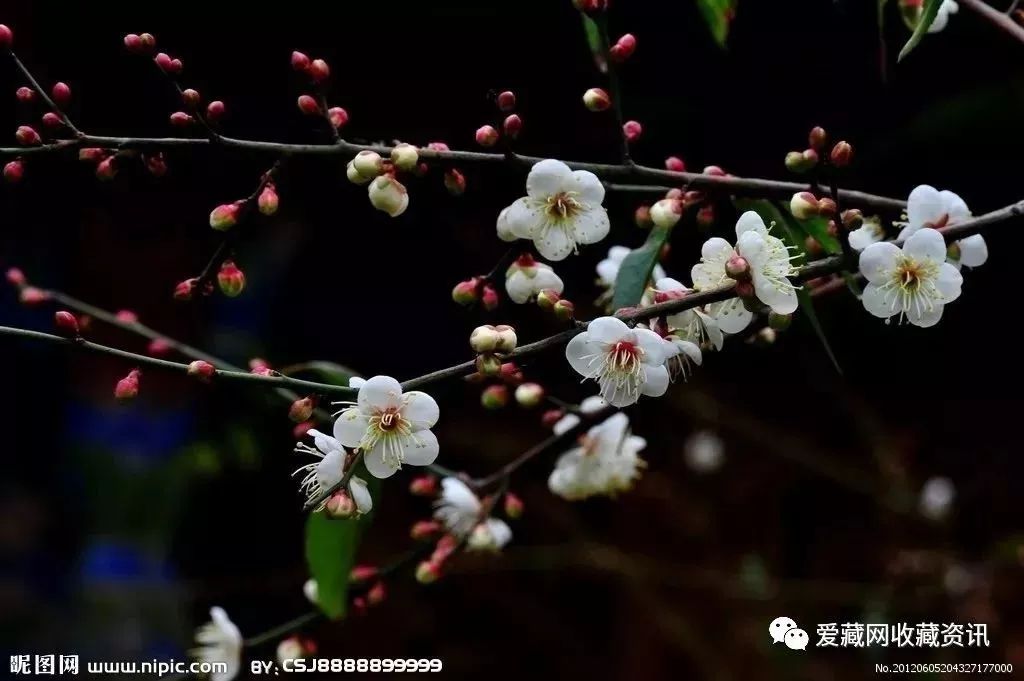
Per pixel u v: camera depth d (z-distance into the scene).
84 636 1.46
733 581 1.59
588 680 1.58
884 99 1.42
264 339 1.59
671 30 1.41
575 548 1.59
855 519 1.65
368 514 0.90
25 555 1.49
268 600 1.56
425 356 1.61
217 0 1.34
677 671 1.57
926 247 0.82
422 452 0.82
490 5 1.36
